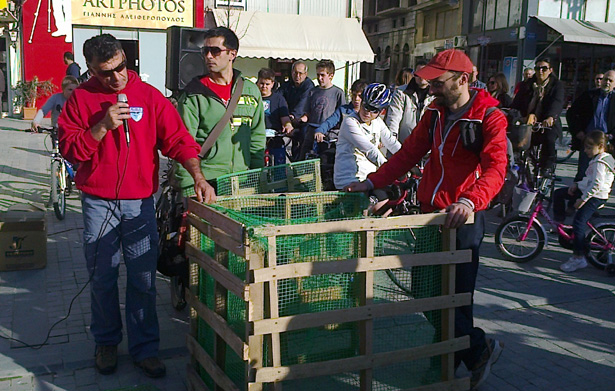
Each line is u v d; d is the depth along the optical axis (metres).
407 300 3.21
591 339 4.48
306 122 8.28
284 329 2.90
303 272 2.90
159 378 3.77
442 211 3.30
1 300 4.91
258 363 2.90
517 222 6.38
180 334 4.38
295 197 3.75
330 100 8.14
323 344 3.12
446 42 27.83
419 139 3.71
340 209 3.78
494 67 24.83
